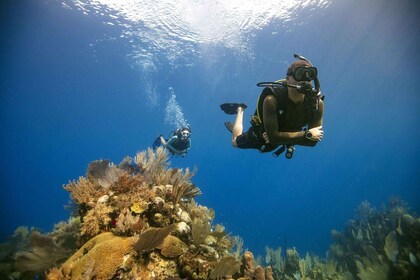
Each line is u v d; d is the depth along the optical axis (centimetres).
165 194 349
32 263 286
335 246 852
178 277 250
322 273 638
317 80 281
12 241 378
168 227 259
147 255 267
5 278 309
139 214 313
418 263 483
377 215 1008
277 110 285
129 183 349
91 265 240
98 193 357
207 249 300
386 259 562
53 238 318
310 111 292
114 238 278
